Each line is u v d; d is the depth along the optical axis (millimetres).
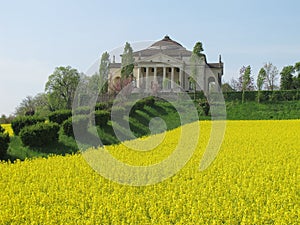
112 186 11953
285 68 70562
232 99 53688
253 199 10516
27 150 21781
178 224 8492
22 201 10227
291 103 51375
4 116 48625
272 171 13625
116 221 8758
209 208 9328
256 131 27297
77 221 8805
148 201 10180
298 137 23688
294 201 10164
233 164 15188
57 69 40844
